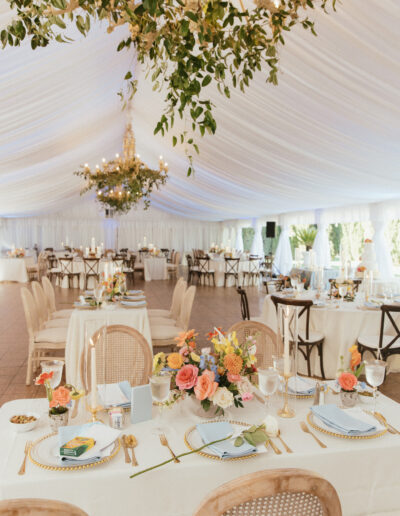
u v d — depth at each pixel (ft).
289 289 18.49
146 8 4.58
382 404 6.42
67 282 37.58
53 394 5.28
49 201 40.86
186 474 4.57
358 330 14.20
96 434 5.03
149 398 5.74
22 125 14.94
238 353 5.91
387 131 12.55
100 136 25.62
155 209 60.75
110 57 14.28
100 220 58.70
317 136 14.64
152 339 14.28
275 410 6.07
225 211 44.78
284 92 12.43
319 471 4.87
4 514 2.88
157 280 44.37
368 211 29.01
